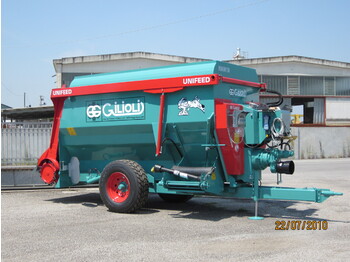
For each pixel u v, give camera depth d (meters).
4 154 13.50
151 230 6.76
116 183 8.58
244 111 7.88
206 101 7.66
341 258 5.18
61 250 5.62
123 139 8.95
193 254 5.38
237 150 7.69
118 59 29.73
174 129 8.08
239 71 8.55
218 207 9.12
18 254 5.46
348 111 36.19
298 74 34.56
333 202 9.63
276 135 7.88
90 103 9.30
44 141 13.67
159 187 8.52
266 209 8.79
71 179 10.09
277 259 5.15
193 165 8.45
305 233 6.54
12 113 22.09
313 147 29.95
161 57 30.22
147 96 8.44
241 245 5.81
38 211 8.62
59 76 29.66
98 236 6.38
